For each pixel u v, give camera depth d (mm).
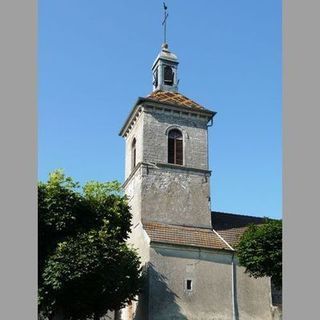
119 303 25156
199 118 34938
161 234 29406
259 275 27531
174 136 34031
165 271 27609
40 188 25625
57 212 25062
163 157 33000
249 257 27172
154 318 26250
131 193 33969
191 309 27234
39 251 24547
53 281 22719
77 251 23641
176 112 34406
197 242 29609
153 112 33875
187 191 32719
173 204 31984
